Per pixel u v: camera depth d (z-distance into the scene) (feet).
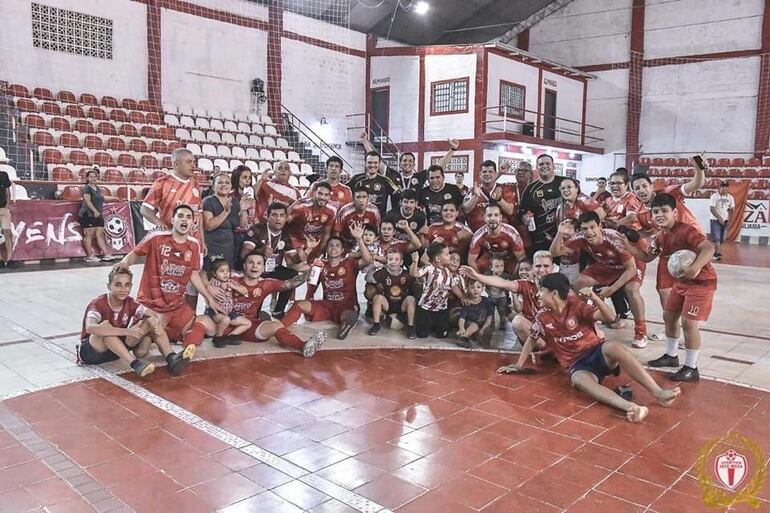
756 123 60.75
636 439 10.50
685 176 61.31
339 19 61.00
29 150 38.58
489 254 18.75
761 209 54.08
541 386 13.41
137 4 47.78
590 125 69.82
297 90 58.70
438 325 17.46
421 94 58.80
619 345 12.25
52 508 8.04
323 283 18.40
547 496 8.47
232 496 8.41
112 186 38.14
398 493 8.54
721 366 15.05
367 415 11.52
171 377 13.65
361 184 22.15
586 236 16.29
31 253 31.68
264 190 20.95
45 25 43.11
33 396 12.30
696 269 13.14
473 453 9.87
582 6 69.15
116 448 9.91
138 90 48.57
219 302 16.24
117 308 13.94
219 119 51.93
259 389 12.94
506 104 58.03
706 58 62.95
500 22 71.82
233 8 53.57
